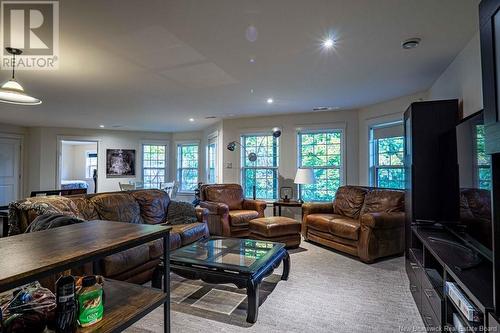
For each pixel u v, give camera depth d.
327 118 5.52
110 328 1.17
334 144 5.56
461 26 2.25
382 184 4.83
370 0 1.87
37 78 3.39
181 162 8.44
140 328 2.04
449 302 1.63
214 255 2.64
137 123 6.83
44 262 0.99
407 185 3.06
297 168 5.72
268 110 5.38
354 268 3.29
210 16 2.04
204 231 3.84
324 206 4.68
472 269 1.58
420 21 2.16
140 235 1.38
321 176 5.63
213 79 3.47
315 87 3.86
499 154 1.13
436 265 2.10
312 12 2.01
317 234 4.25
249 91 4.03
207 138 7.61
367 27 2.24
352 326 2.07
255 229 4.18
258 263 2.38
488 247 1.62
